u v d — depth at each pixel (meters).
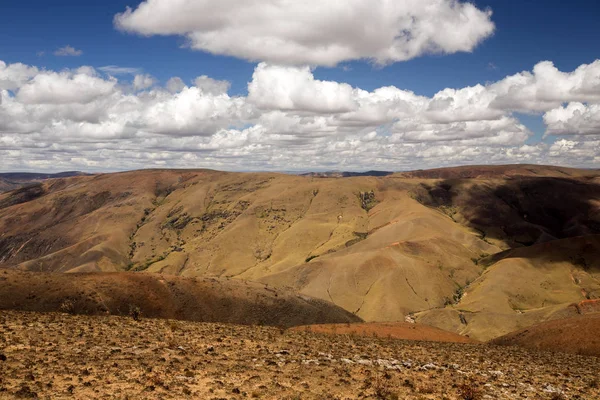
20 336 29.09
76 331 32.34
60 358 24.05
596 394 26.30
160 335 33.38
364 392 21.59
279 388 21.05
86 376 21.00
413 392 22.64
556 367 36.09
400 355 34.59
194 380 21.39
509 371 31.92
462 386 23.31
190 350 28.58
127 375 21.47
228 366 24.78
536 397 24.08
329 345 36.34
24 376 20.12
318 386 22.14
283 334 41.53
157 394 18.81
